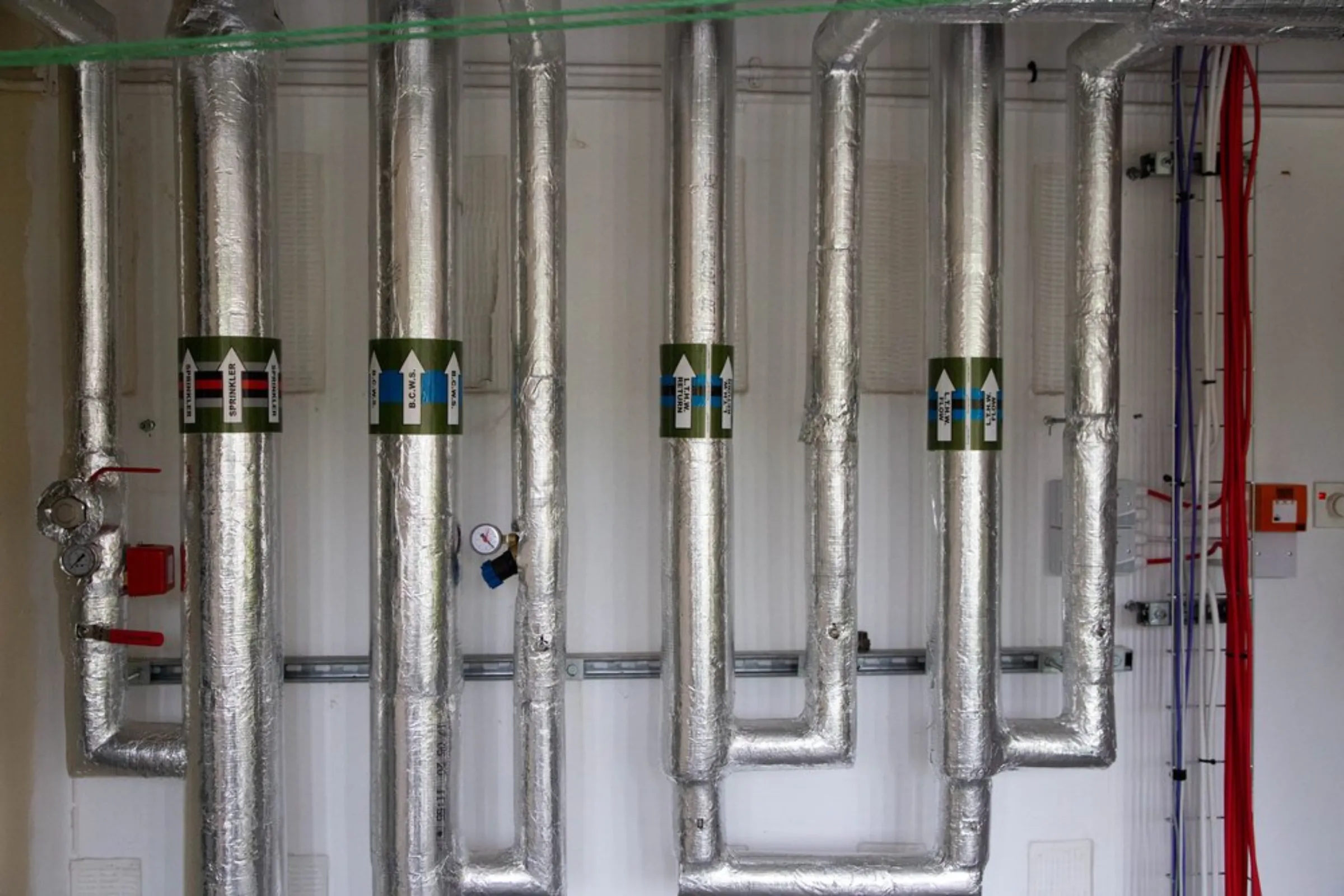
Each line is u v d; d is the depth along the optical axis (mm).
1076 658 1739
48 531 1629
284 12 1808
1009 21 1561
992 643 1679
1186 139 1908
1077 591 1736
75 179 1641
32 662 1804
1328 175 1948
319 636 1828
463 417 1783
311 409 1817
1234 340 1772
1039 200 1883
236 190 1538
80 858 1828
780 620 1880
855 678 1730
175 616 1831
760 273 1853
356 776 1843
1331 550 1958
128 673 1774
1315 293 1954
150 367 1800
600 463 1853
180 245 1550
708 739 1640
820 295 1694
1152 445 1921
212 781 1567
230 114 1528
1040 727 1751
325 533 1825
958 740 1669
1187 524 1908
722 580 1648
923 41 1857
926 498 1752
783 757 1715
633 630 1862
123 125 1780
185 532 1577
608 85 1823
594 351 1845
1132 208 1912
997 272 1665
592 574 1857
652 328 1847
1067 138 1758
